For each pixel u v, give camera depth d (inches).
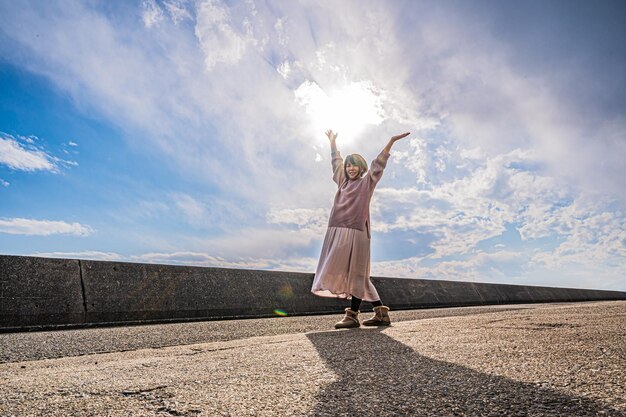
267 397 53.4
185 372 68.9
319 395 53.8
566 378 59.4
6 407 50.8
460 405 48.9
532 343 90.3
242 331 150.3
